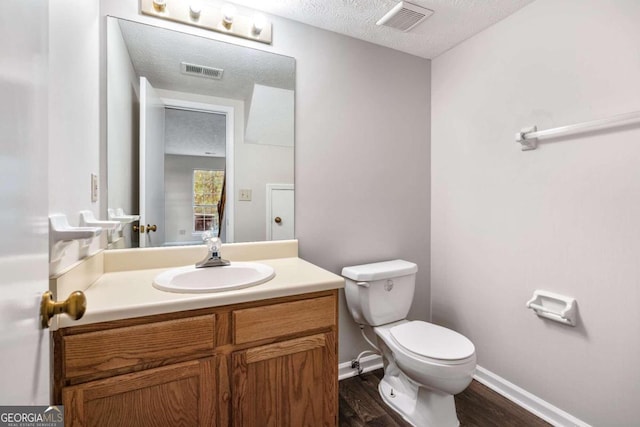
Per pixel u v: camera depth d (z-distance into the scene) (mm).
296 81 1841
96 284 1219
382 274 1809
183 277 1374
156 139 1570
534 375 1645
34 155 481
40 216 509
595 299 1398
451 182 2139
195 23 1607
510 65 1750
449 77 2150
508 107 1762
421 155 2268
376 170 2100
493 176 1852
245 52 1725
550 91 1560
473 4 1655
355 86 2016
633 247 1280
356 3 1671
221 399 1105
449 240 2158
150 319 1005
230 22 1663
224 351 1111
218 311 1104
